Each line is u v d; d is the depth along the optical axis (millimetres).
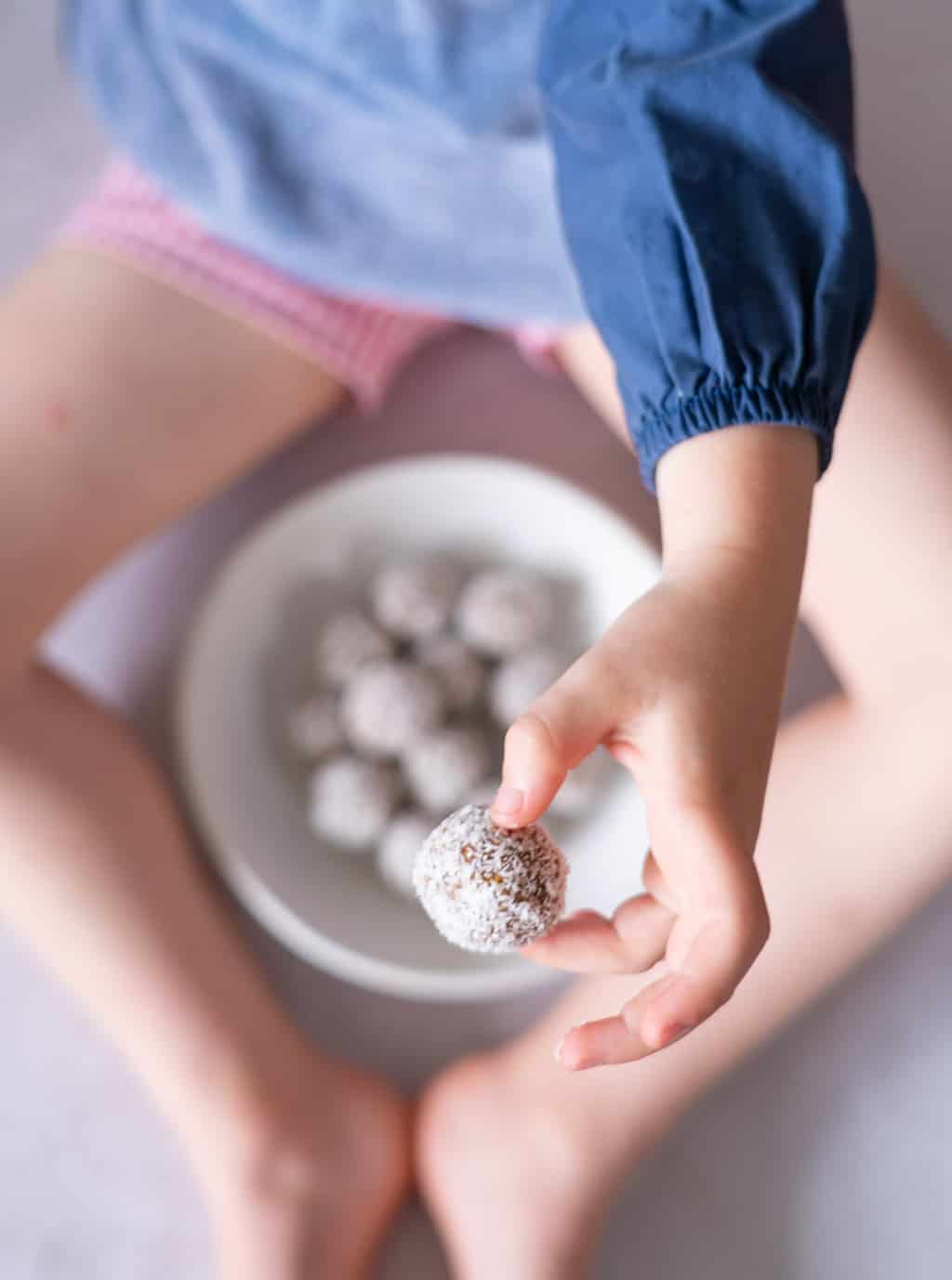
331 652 732
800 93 507
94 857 659
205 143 643
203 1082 672
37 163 847
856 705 646
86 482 649
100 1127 739
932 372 622
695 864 414
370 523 752
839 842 629
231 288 664
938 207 818
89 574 668
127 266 661
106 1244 726
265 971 747
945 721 608
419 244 650
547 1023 690
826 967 646
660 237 480
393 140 625
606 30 518
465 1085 700
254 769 729
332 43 609
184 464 672
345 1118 695
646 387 477
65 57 667
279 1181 677
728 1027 647
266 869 706
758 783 428
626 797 713
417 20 596
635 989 645
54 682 690
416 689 708
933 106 832
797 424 466
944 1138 736
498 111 610
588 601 753
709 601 439
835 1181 731
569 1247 675
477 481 745
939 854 627
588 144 503
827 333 474
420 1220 728
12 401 642
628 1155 675
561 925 463
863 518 612
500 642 728
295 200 644
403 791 721
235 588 731
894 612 616
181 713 708
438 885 459
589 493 811
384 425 823
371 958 695
